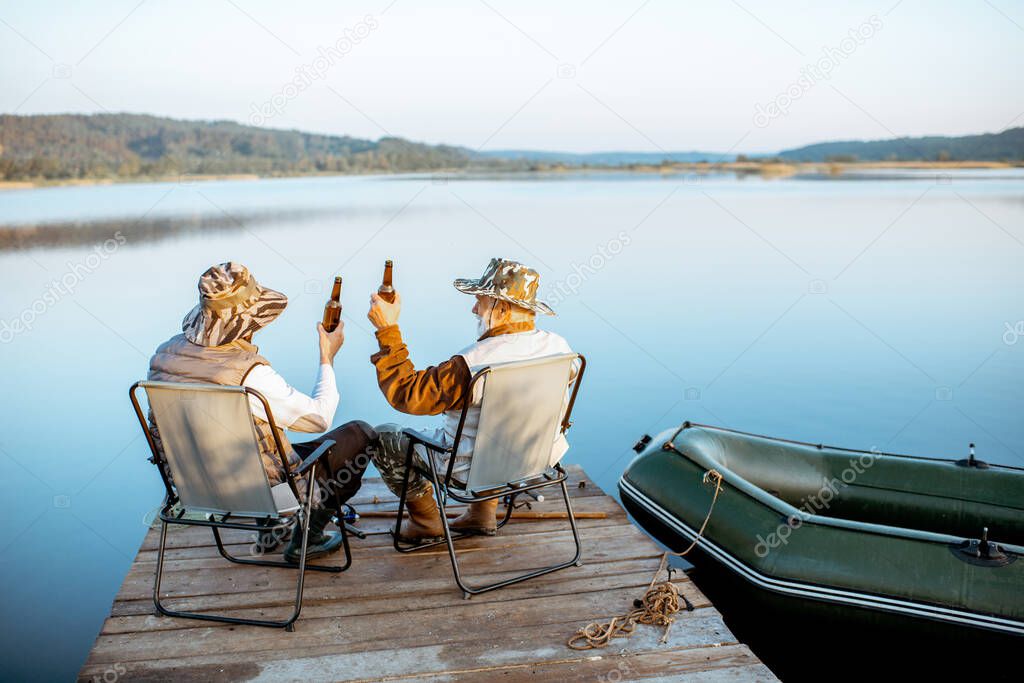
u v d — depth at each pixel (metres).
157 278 12.97
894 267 14.55
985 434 6.60
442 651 2.60
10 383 8.16
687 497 3.60
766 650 3.39
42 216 21.86
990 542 2.91
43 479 5.93
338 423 6.34
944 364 8.59
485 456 2.87
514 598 2.93
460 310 9.73
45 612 4.23
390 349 2.78
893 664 3.01
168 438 2.64
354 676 2.46
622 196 29.75
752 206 25.69
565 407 3.14
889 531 3.06
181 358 2.67
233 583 3.03
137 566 3.17
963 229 19.84
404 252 14.48
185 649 2.60
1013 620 2.73
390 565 3.17
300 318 9.73
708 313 10.86
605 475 5.86
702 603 2.91
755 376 8.19
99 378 8.35
